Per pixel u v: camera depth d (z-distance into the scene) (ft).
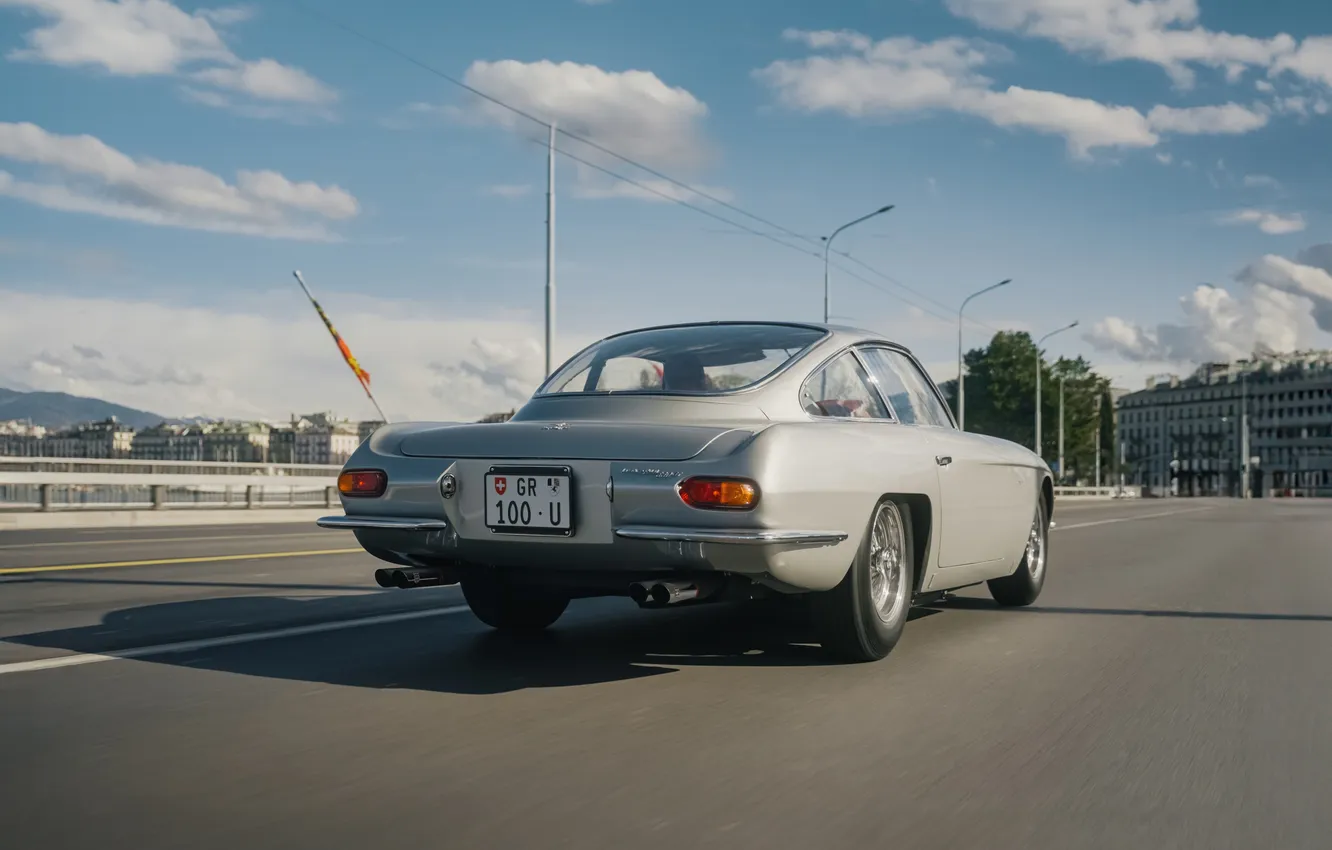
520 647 16.71
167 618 19.65
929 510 16.70
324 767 10.37
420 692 13.58
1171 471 609.83
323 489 79.05
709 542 13.21
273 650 16.39
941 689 14.16
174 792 9.62
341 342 89.35
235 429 534.78
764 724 12.16
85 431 479.82
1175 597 24.73
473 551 14.66
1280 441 546.67
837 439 14.60
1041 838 8.71
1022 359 308.40
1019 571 22.18
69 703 12.93
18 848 8.30
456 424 15.92
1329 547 43.32
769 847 8.40
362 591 23.95
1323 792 10.00
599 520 13.78
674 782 10.00
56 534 49.24
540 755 10.82
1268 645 18.01
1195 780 10.34
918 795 9.75
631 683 14.19
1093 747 11.46
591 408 15.76
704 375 15.85
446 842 8.44
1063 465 303.68
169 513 64.03
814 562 14.03
